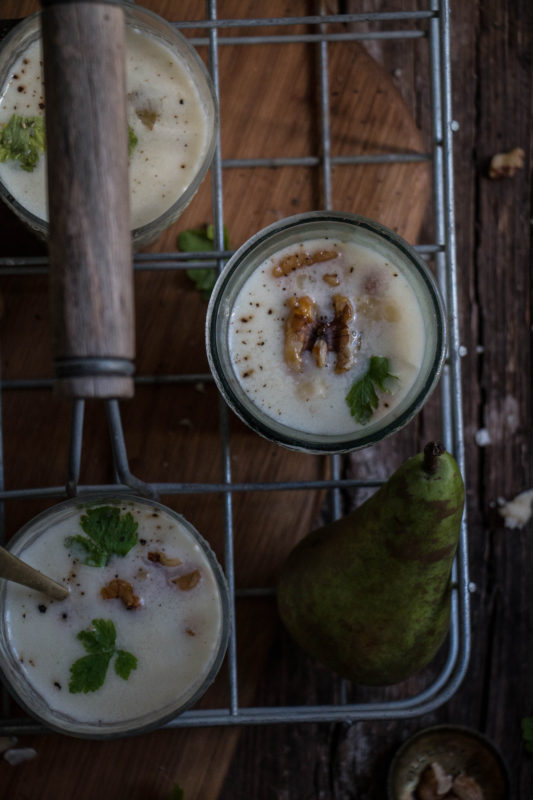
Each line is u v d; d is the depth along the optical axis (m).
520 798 0.59
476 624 0.60
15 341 0.57
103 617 0.52
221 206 0.55
